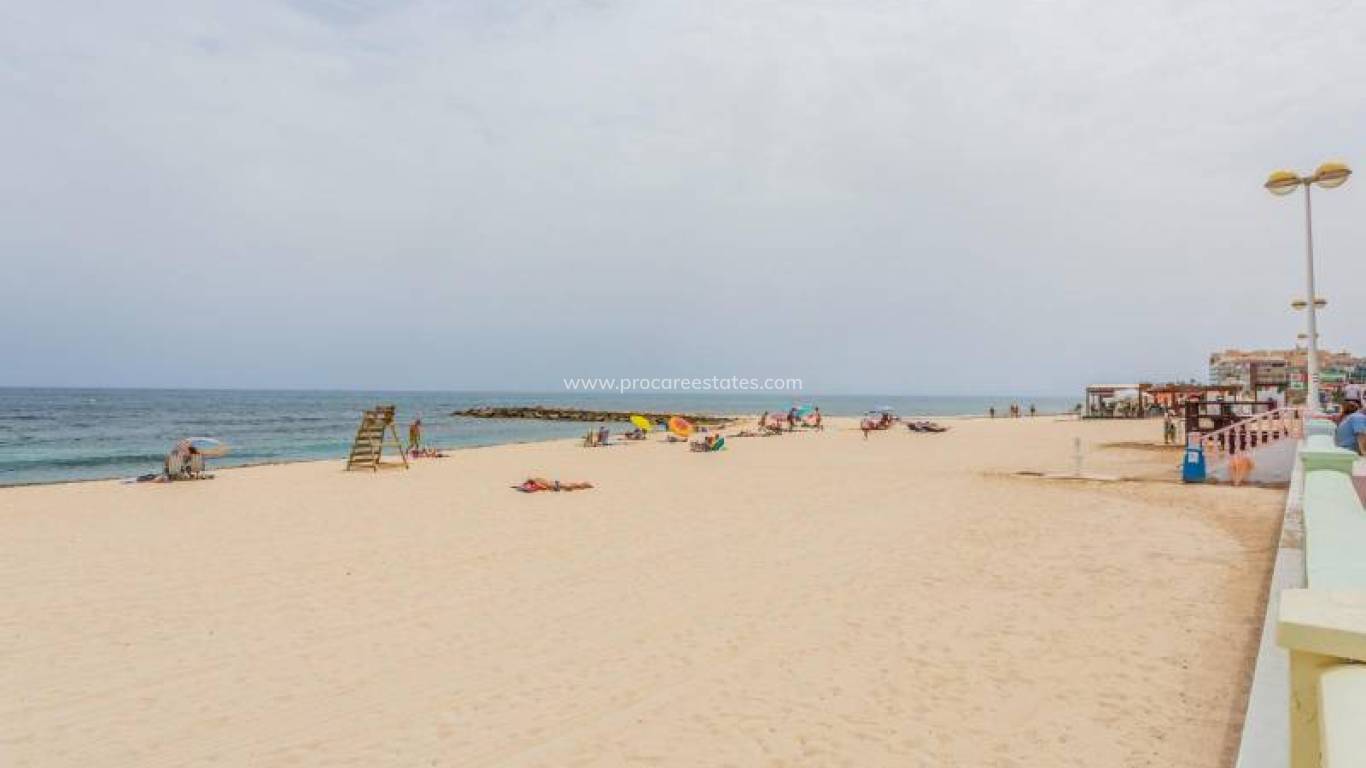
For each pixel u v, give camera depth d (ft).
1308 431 45.52
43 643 21.43
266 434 163.12
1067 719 15.43
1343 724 3.71
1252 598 23.40
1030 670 18.19
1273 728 10.11
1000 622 21.94
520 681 18.33
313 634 22.04
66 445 130.11
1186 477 51.34
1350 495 14.62
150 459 102.32
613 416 295.69
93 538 37.50
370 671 19.10
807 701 16.83
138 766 14.43
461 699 17.30
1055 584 25.90
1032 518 39.14
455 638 21.56
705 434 107.55
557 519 41.81
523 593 26.20
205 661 19.92
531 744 15.07
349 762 14.47
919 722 15.60
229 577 28.96
